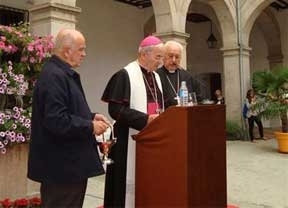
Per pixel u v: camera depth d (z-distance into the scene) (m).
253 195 6.13
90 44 13.91
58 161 2.73
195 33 19.94
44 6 7.06
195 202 3.03
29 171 2.80
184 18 10.98
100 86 14.27
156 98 3.86
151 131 3.15
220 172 3.32
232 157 9.98
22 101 5.20
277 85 11.38
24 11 11.27
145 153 3.20
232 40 13.88
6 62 5.09
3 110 5.04
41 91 2.72
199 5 16.67
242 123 13.88
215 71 19.47
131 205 3.65
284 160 9.49
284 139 10.63
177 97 4.06
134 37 15.83
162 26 10.71
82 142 2.79
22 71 5.17
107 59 14.59
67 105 2.75
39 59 5.20
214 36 19.44
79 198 2.86
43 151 2.74
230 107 14.07
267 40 17.72
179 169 3.01
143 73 3.85
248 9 13.95
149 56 3.79
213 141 3.24
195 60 19.86
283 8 17.19
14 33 5.09
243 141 13.40
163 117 3.09
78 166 2.76
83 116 2.84
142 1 15.39
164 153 3.09
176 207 3.03
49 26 7.06
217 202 3.27
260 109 11.83
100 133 2.79
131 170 3.66
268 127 18.05
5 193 4.96
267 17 17.05
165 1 10.53
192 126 3.01
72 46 2.85
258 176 7.61
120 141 3.68
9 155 5.00
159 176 3.12
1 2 10.75
